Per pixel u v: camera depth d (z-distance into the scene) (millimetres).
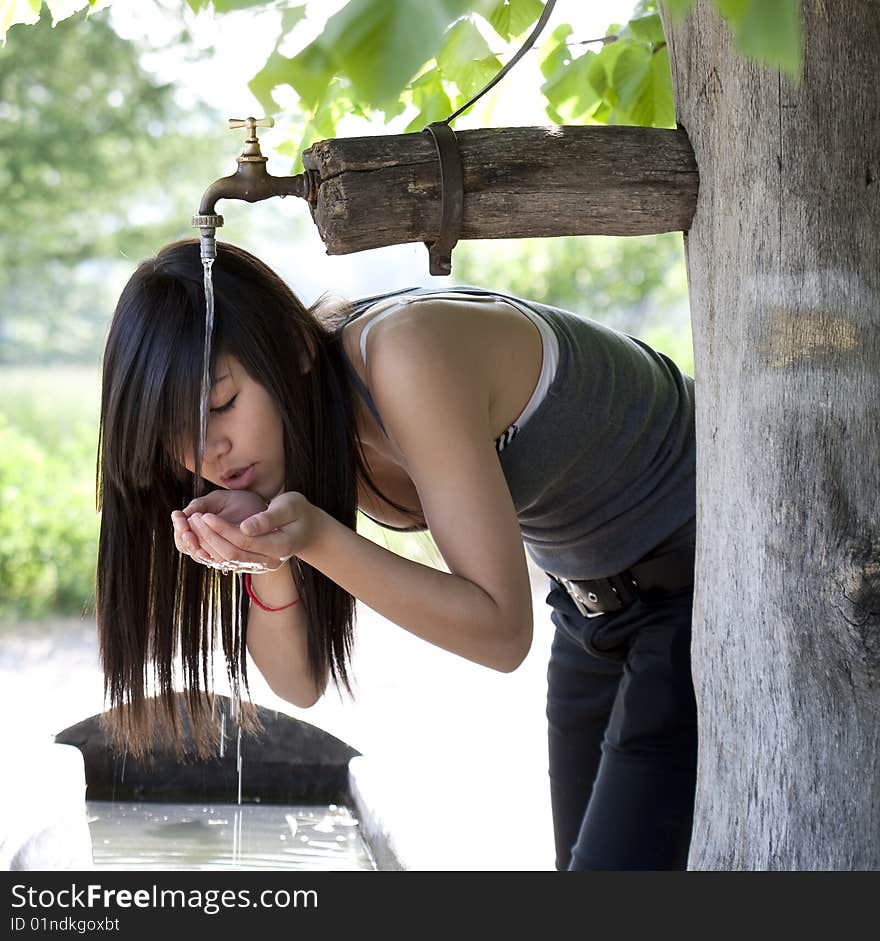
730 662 1938
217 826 3104
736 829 1935
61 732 3334
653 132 1940
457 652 1989
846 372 1771
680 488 2490
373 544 1989
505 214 1887
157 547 2355
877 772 1791
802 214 1778
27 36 15250
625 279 12391
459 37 1658
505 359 2150
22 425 13492
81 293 17875
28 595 8555
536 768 5090
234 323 2035
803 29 1758
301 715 5863
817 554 1792
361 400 2213
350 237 1855
